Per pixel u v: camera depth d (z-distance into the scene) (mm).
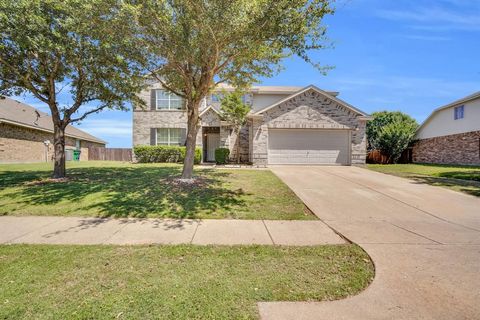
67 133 25750
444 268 3545
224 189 8766
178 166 15844
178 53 7066
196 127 10023
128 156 27109
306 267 3611
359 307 2705
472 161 18734
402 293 2947
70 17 7488
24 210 6520
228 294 2936
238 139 18422
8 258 3848
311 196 8195
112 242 4531
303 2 5977
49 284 3123
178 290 3008
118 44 7277
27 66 9289
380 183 10430
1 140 18141
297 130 16734
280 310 2658
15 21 7375
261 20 5984
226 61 7852
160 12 6234
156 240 4641
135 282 3180
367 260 3812
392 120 24578
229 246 4371
